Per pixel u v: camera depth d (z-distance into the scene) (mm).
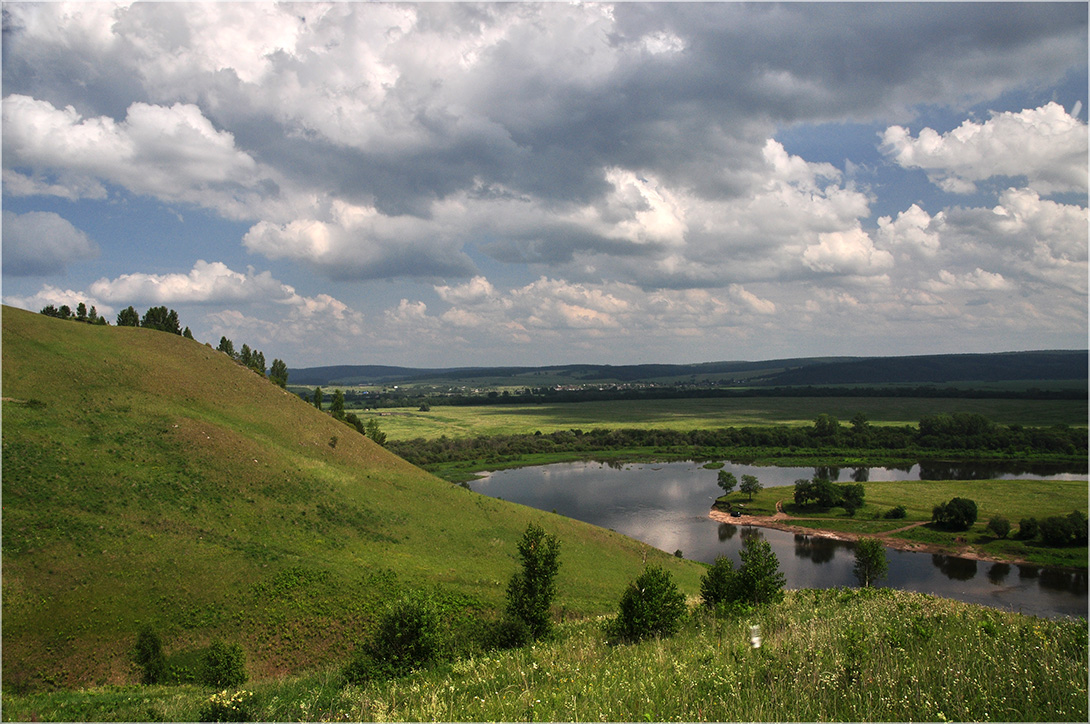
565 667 13758
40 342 63969
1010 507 106688
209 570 39531
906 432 187375
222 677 24484
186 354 79188
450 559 54156
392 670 19062
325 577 42188
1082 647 10609
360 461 73438
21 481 41406
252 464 58625
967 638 11906
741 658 11406
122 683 28438
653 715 9289
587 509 116312
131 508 43688
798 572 78250
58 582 33875
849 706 8977
